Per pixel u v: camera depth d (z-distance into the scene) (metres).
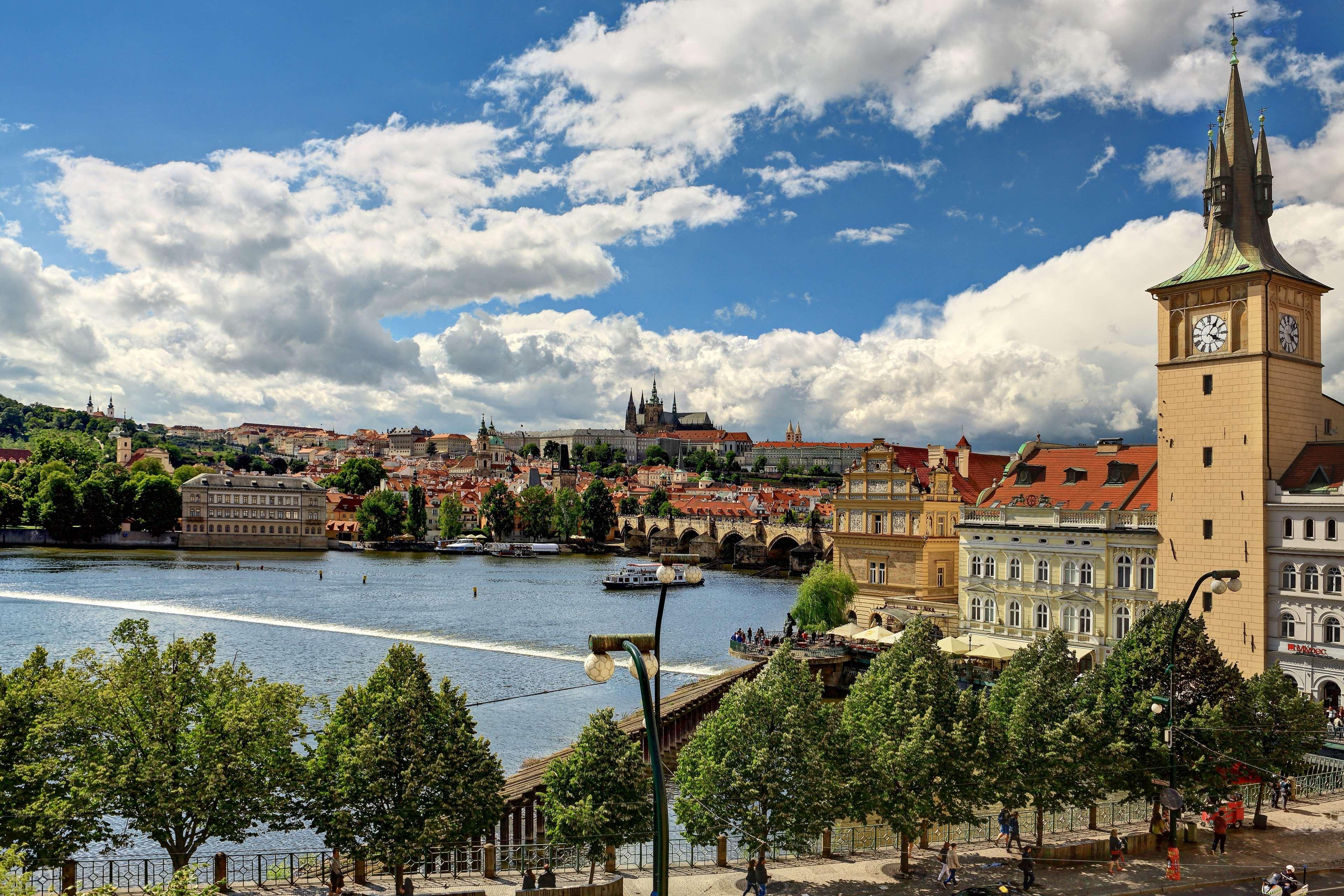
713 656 122.62
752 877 43.03
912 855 49.53
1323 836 51.44
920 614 56.88
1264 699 54.09
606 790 47.28
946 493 118.19
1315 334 79.44
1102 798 50.56
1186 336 79.31
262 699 44.59
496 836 56.19
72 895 35.16
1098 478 92.06
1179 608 55.22
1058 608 87.81
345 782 44.09
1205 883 44.41
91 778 41.16
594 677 24.05
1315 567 70.94
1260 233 77.94
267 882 45.78
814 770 46.22
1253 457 74.56
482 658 116.19
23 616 142.38
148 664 44.62
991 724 49.59
